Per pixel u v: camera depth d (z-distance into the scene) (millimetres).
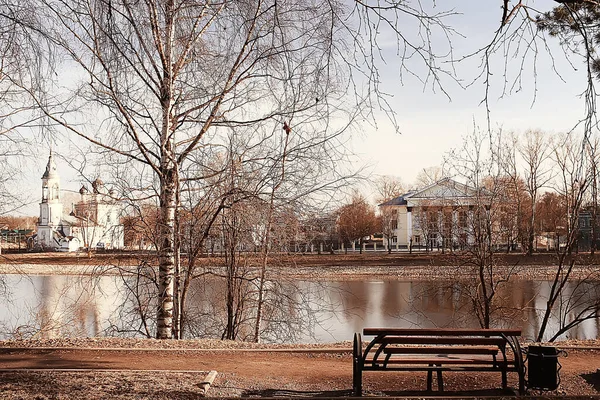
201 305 15219
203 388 7094
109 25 7270
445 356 9258
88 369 7934
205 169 12500
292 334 14055
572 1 5441
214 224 13016
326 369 8289
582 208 11945
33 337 15023
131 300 13469
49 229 65562
